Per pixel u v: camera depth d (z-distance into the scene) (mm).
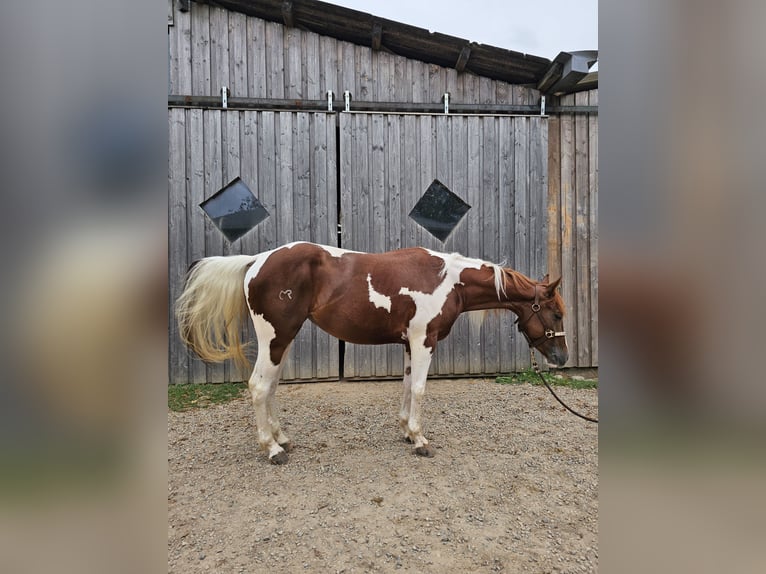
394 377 4094
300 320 2373
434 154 4129
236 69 3977
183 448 2584
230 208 3945
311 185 4020
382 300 2410
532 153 4227
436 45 3936
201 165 3893
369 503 1948
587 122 4383
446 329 2576
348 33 3988
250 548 1630
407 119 4086
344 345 4035
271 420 2502
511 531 1753
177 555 1587
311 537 1698
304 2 3688
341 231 4066
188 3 3873
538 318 2656
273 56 4004
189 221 3893
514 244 4230
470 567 1538
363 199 4055
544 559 1584
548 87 4164
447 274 2553
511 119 4195
